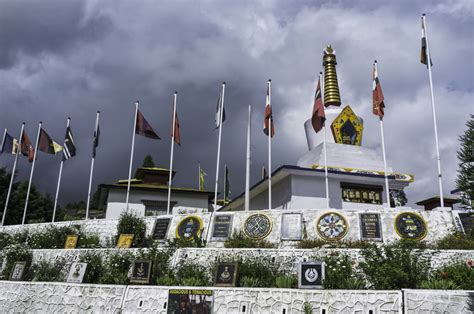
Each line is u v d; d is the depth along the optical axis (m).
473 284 14.35
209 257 19.55
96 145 31.33
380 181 28.92
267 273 17.66
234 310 15.57
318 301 14.83
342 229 20.97
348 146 30.84
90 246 23.62
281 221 21.94
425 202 33.66
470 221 19.62
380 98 24.80
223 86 28.08
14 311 19.64
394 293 14.08
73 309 18.28
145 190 39.22
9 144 34.81
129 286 17.62
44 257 23.22
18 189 47.69
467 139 17.28
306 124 34.25
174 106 29.38
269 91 27.14
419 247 17.98
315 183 28.09
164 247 21.19
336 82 35.72
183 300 16.34
